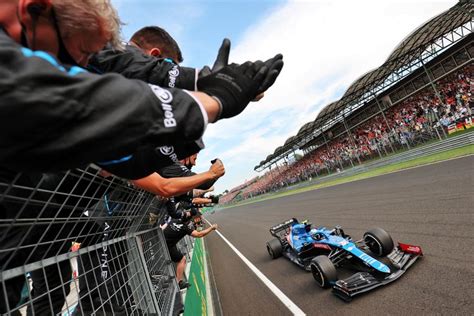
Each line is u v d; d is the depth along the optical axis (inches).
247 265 294.0
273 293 196.1
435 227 193.8
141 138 20.0
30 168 17.5
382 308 128.0
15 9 21.9
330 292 162.9
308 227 234.2
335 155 1017.5
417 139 666.2
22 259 37.1
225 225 833.5
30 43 22.7
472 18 576.1
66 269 57.6
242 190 2728.8
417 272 145.3
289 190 1312.7
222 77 28.0
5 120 15.6
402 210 263.4
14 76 16.1
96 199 47.0
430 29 553.9
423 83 703.1
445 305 113.0
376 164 712.4
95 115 18.1
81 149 17.6
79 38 24.8
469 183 263.9
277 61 30.4
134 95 20.4
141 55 63.7
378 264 147.8
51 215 39.9
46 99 16.3
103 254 58.2
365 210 321.7
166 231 157.8
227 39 33.3
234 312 189.9
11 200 30.1
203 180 75.0
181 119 22.6
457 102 591.5
